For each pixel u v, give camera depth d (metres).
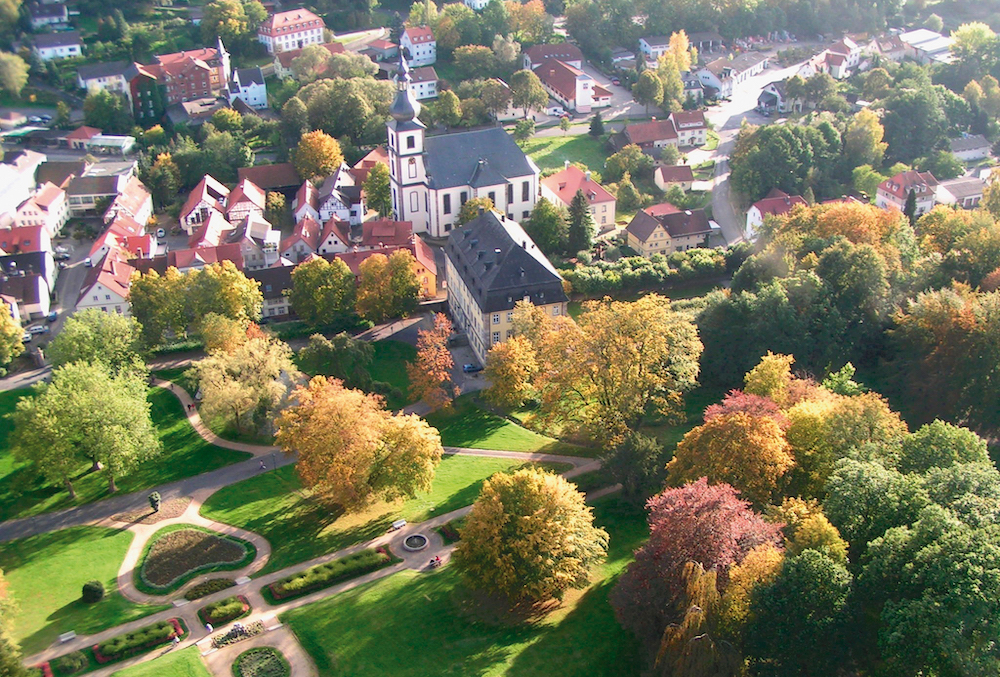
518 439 152.25
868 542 96.50
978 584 82.06
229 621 106.56
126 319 174.50
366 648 99.88
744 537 95.38
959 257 177.88
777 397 129.88
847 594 88.00
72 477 144.50
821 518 94.12
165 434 157.12
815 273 170.12
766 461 109.38
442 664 97.12
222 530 127.88
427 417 162.50
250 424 156.88
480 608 106.38
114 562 120.88
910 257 186.75
